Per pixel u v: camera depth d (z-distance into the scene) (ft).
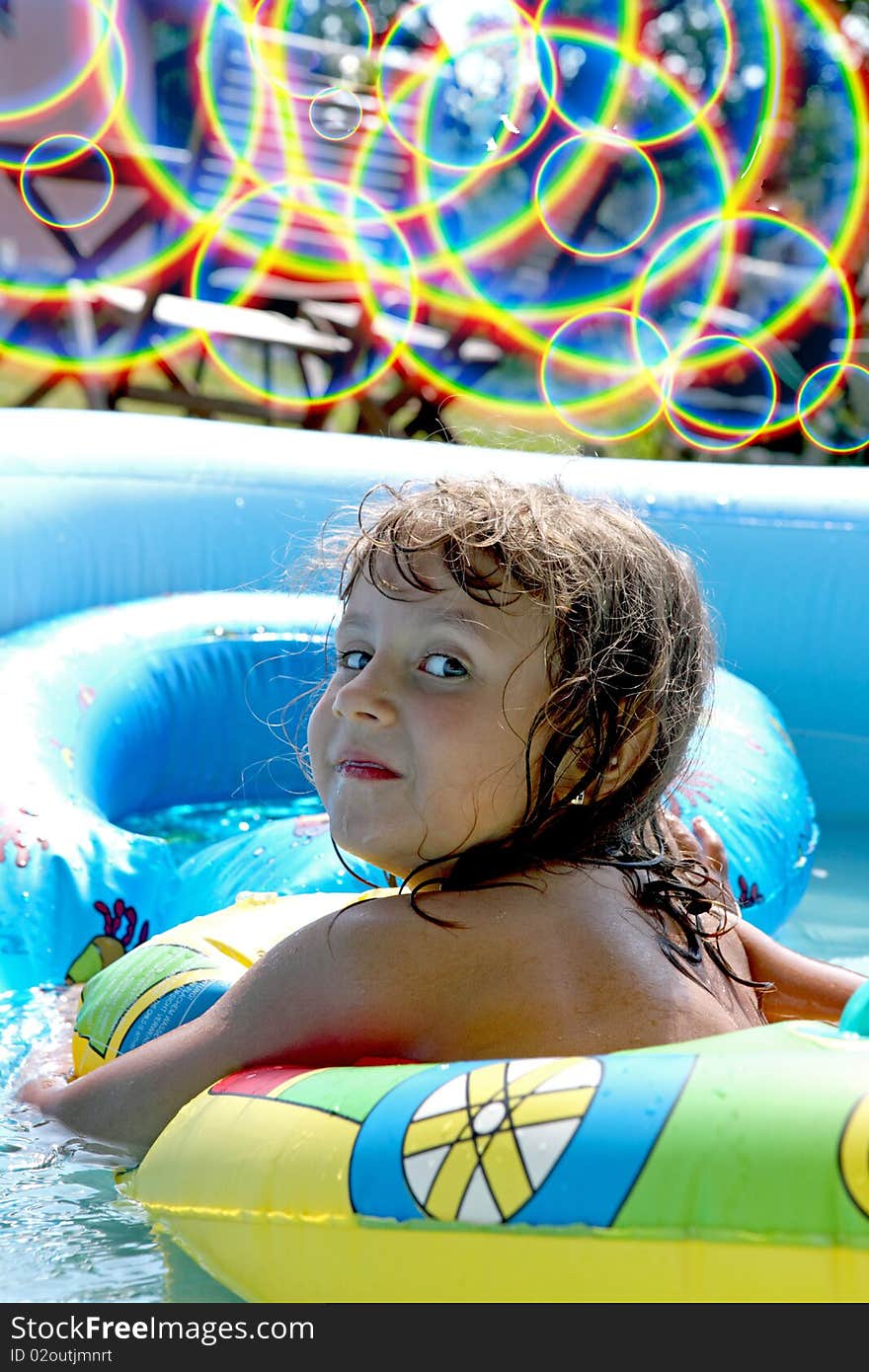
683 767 4.13
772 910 7.50
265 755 9.64
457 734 3.54
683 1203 2.57
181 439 10.71
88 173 16.62
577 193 18.88
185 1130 3.51
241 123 17.11
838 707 11.02
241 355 23.98
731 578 11.12
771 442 22.56
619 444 22.44
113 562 9.96
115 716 8.66
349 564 4.01
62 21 22.07
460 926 3.51
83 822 6.92
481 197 19.13
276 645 9.68
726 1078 2.71
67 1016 5.91
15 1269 3.40
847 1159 2.48
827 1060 2.72
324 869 6.92
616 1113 2.73
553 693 3.61
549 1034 3.39
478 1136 2.84
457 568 3.58
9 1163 3.97
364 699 3.56
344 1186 2.97
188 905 7.18
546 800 3.63
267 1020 3.68
